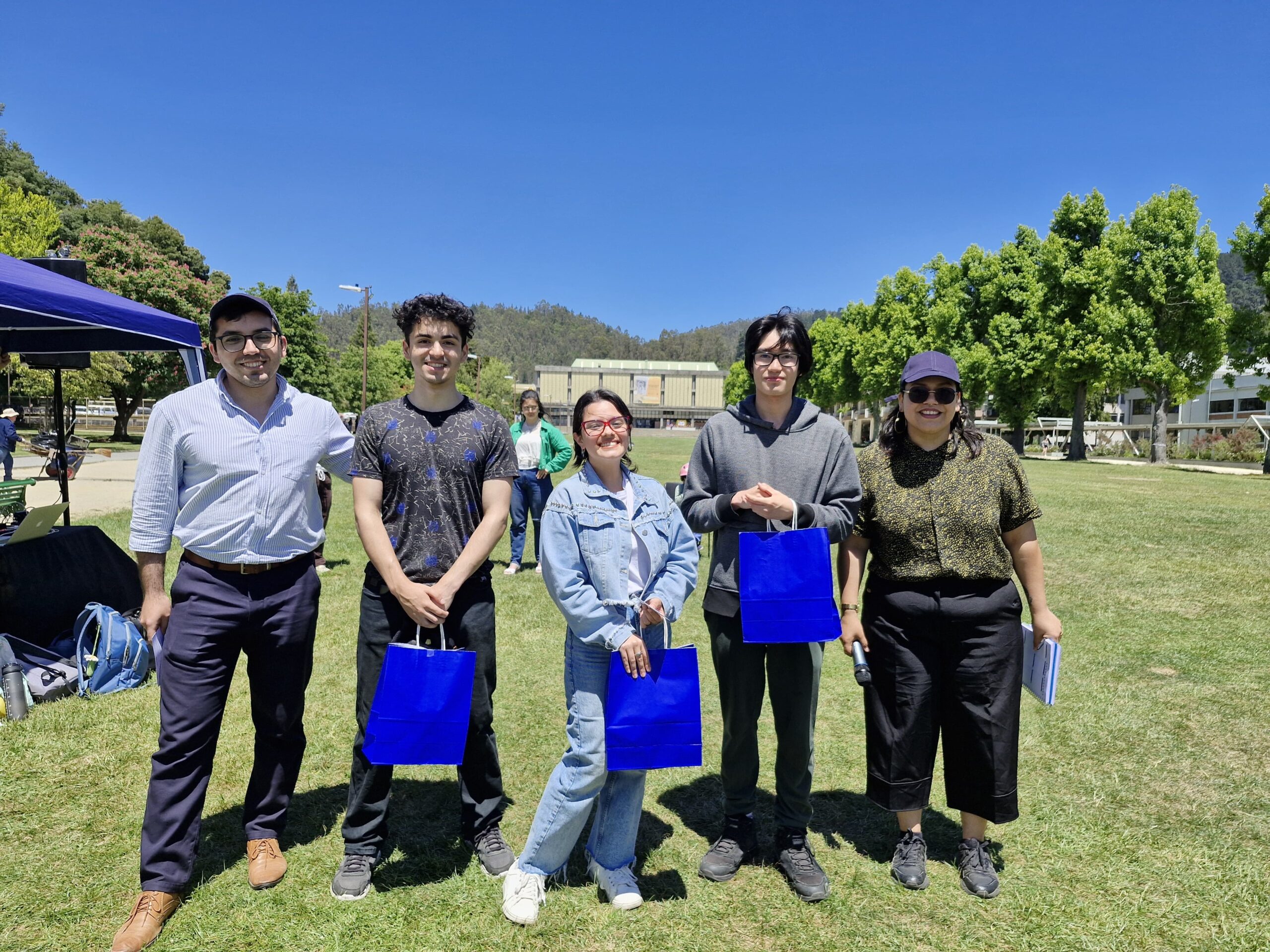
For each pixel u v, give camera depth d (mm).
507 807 3104
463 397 2693
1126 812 3025
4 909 2350
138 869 2576
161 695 2418
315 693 4359
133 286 29953
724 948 2240
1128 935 2291
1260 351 23172
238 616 2443
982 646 2490
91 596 4781
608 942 2258
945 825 3000
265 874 2510
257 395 2516
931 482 2535
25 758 3363
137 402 35375
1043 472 22312
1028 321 32125
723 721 2686
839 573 2785
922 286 38531
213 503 2434
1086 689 4332
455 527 2537
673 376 125750
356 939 2246
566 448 7684
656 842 2855
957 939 2283
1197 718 3920
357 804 2514
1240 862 2664
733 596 2592
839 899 2477
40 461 20750
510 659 4980
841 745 3770
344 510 12602
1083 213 31156
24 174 45406
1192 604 6211
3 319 4984
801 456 2607
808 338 2602
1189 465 28109
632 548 2381
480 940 2252
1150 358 27094
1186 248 26922
